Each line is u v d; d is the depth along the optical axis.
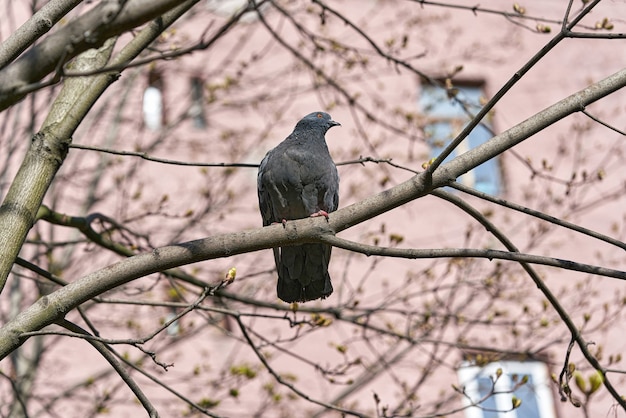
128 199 15.38
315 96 18.91
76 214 15.34
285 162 8.22
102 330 14.73
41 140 7.12
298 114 18.62
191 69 16.05
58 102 7.36
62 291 6.36
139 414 15.13
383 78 19.30
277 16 19.11
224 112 17.70
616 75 6.86
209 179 14.38
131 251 9.12
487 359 9.83
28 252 14.65
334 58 18.09
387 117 18.66
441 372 16.39
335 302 16.94
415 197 6.68
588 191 19.47
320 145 8.49
